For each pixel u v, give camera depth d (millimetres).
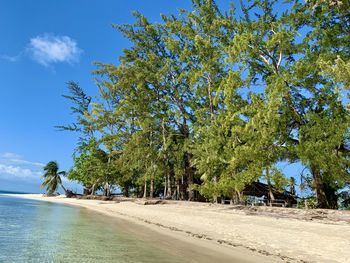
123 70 45594
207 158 32188
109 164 55281
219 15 36812
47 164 88625
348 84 18812
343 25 26344
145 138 43250
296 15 27094
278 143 26312
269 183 31812
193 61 39656
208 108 37375
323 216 19953
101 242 12164
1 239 11523
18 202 44719
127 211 31156
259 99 27109
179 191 46031
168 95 44031
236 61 28953
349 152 24219
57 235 13500
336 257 10375
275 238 13930
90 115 54531
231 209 27125
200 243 12930
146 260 9125
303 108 26922
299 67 24906
